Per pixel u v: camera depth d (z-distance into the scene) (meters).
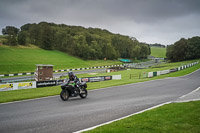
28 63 53.53
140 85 18.73
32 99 11.42
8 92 15.70
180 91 13.89
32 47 91.06
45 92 15.17
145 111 7.32
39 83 19.59
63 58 77.62
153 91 14.27
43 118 6.82
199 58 85.81
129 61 101.38
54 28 118.94
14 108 8.79
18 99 11.23
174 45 86.62
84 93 11.54
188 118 5.92
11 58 56.50
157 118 6.09
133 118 6.26
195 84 18.41
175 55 85.12
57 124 6.06
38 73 26.34
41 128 5.69
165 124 5.40
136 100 10.45
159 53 174.00
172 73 33.81
